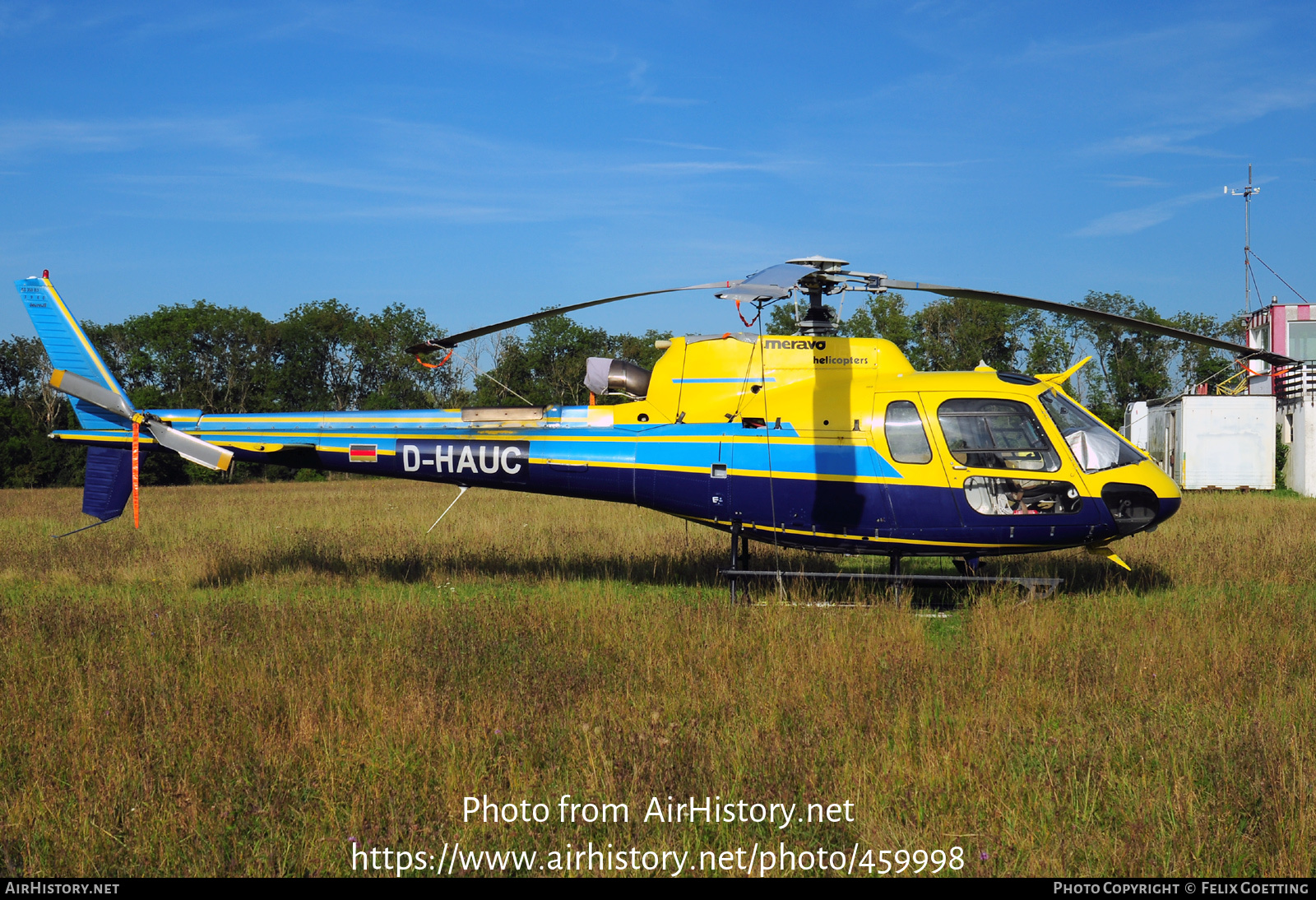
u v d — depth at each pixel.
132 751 5.30
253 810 4.64
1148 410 28.69
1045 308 8.37
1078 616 8.25
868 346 9.52
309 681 6.38
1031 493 9.10
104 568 11.86
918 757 5.15
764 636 7.68
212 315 65.88
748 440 9.49
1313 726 5.52
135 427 10.58
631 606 8.80
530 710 5.91
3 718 5.81
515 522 16.28
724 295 7.99
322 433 10.56
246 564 11.93
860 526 9.28
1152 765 5.10
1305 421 23.47
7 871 4.14
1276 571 10.60
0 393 66.00
